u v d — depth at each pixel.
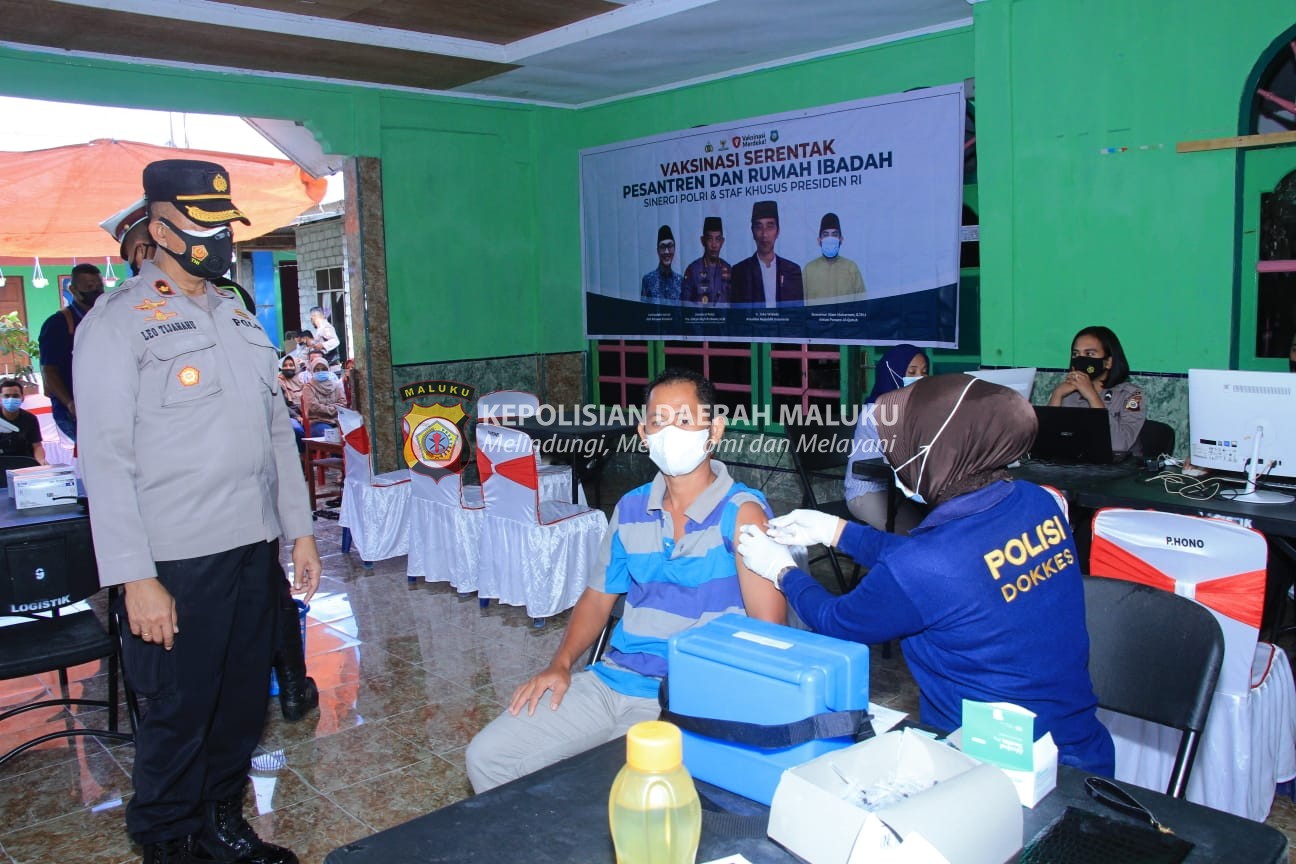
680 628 2.18
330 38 5.46
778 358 6.72
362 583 5.41
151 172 2.33
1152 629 1.97
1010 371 4.39
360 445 5.59
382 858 1.25
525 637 4.53
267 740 3.49
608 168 7.58
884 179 5.89
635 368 7.77
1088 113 4.75
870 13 5.31
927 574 1.62
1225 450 3.38
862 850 1.11
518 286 7.76
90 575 3.03
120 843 2.83
